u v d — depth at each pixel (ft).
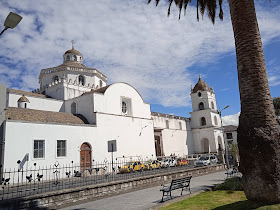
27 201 31.22
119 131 93.09
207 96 159.74
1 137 58.49
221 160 88.74
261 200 23.94
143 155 102.68
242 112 26.27
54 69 116.67
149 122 112.27
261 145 23.86
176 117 155.02
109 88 94.84
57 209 33.60
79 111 91.66
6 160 56.95
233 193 36.06
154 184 51.62
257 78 25.72
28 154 61.52
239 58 27.25
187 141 156.25
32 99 91.56
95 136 81.87
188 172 63.00
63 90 103.14
